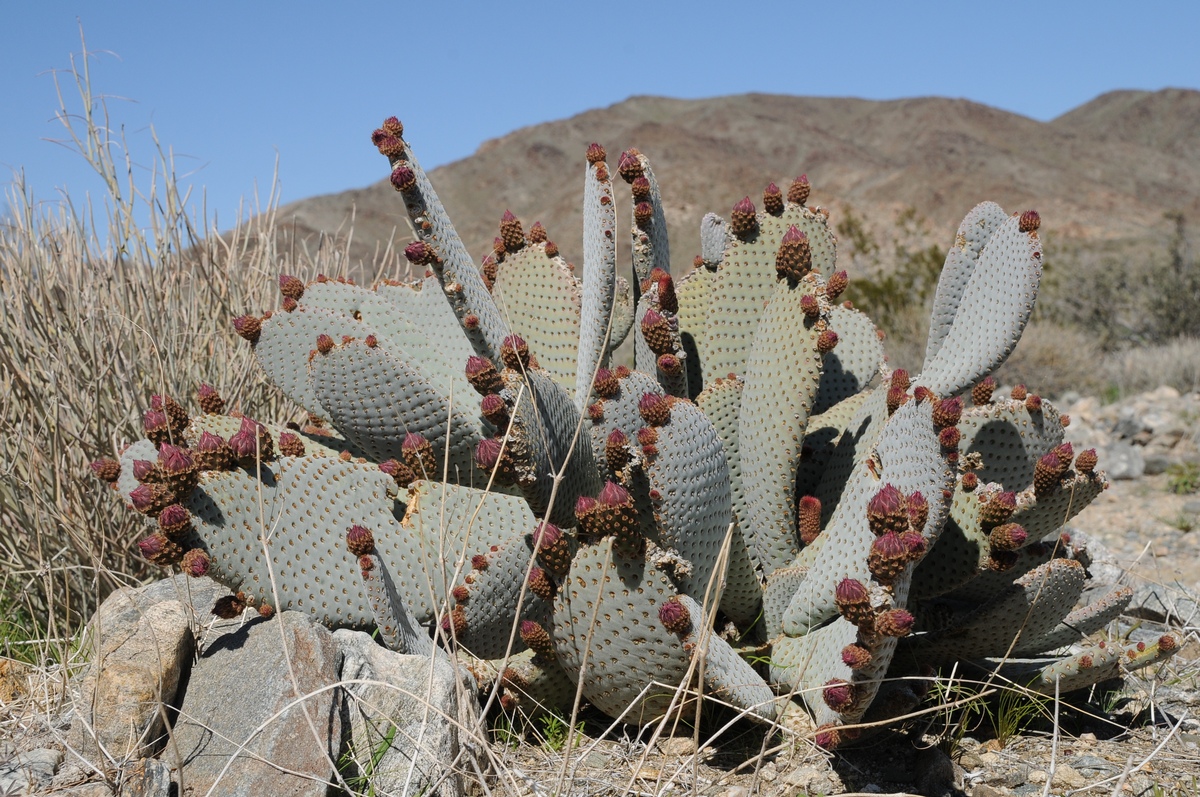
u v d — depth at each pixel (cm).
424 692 246
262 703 241
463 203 10144
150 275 414
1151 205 10725
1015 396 306
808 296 295
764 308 321
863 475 265
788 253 304
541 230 373
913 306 1448
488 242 4025
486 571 273
